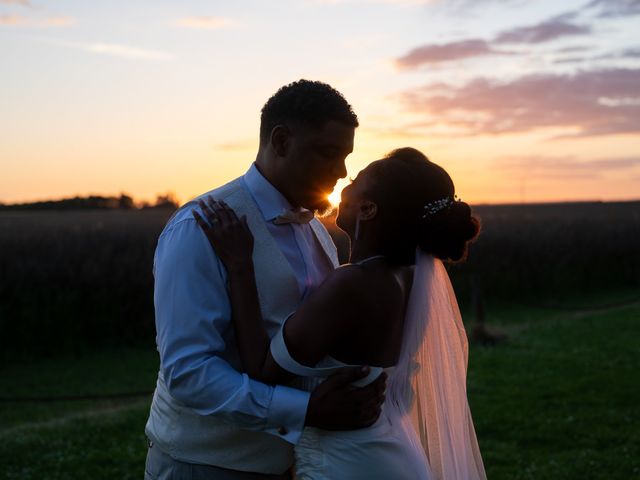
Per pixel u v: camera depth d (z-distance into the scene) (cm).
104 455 648
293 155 254
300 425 235
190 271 239
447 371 279
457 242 260
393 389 261
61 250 1538
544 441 690
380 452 245
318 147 253
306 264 266
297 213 261
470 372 1005
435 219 253
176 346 237
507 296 1967
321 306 236
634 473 591
